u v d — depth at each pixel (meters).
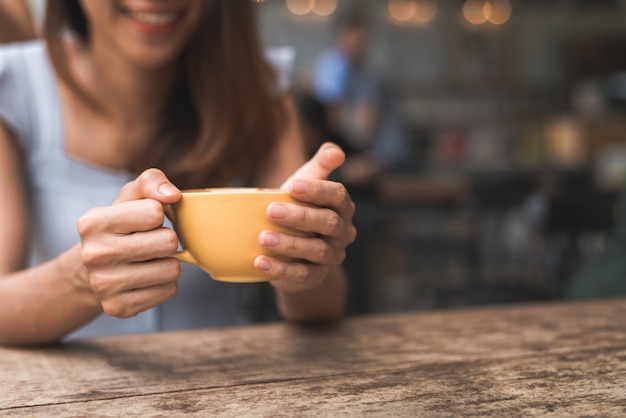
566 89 6.98
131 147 1.07
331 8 6.58
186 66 1.03
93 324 1.04
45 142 1.06
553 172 3.50
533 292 1.99
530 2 6.95
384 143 4.30
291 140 1.09
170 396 0.61
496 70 6.94
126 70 1.01
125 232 0.65
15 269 0.96
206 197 0.63
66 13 1.02
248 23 1.01
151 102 1.06
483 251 3.80
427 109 6.83
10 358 0.73
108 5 0.91
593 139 5.62
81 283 0.72
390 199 2.30
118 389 0.63
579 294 1.36
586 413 0.57
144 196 0.66
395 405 0.59
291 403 0.59
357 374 0.66
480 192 2.55
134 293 0.66
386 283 3.09
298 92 2.96
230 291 1.10
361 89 4.30
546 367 0.67
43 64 1.08
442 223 3.27
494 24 6.91
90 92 1.04
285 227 0.65
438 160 5.23
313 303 0.85
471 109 6.89
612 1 7.11
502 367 0.68
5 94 1.05
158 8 0.90
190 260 0.66
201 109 1.02
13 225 0.98
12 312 0.75
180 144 1.07
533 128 6.09
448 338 0.78
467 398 0.60
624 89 6.42
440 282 2.69
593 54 7.00
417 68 6.82
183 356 0.73
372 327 0.84
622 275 1.32
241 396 0.61
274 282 0.71
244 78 1.02
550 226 1.94
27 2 1.29
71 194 1.06
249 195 0.63
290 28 6.50
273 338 0.79
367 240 2.38
